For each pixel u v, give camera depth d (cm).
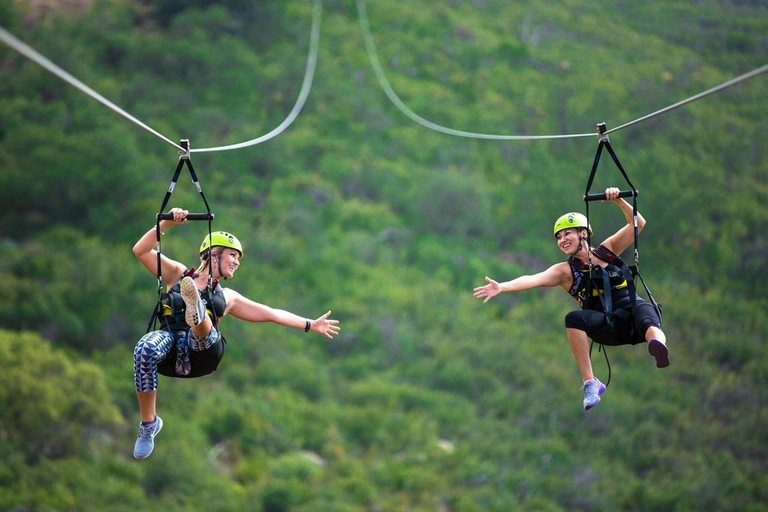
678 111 14900
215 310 1681
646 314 1733
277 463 7850
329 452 8281
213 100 14525
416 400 9188
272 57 15662
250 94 14812
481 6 18825
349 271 11538
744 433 9188
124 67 14800
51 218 11481
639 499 7956
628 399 9450
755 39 18412
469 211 12938
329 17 17212
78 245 10744
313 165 13738
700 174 13350
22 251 10381
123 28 15762
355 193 13338
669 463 8588
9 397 7131
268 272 11081
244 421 8369
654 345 1659
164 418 8138
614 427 9031
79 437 7294
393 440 8494
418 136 14675
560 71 16675
